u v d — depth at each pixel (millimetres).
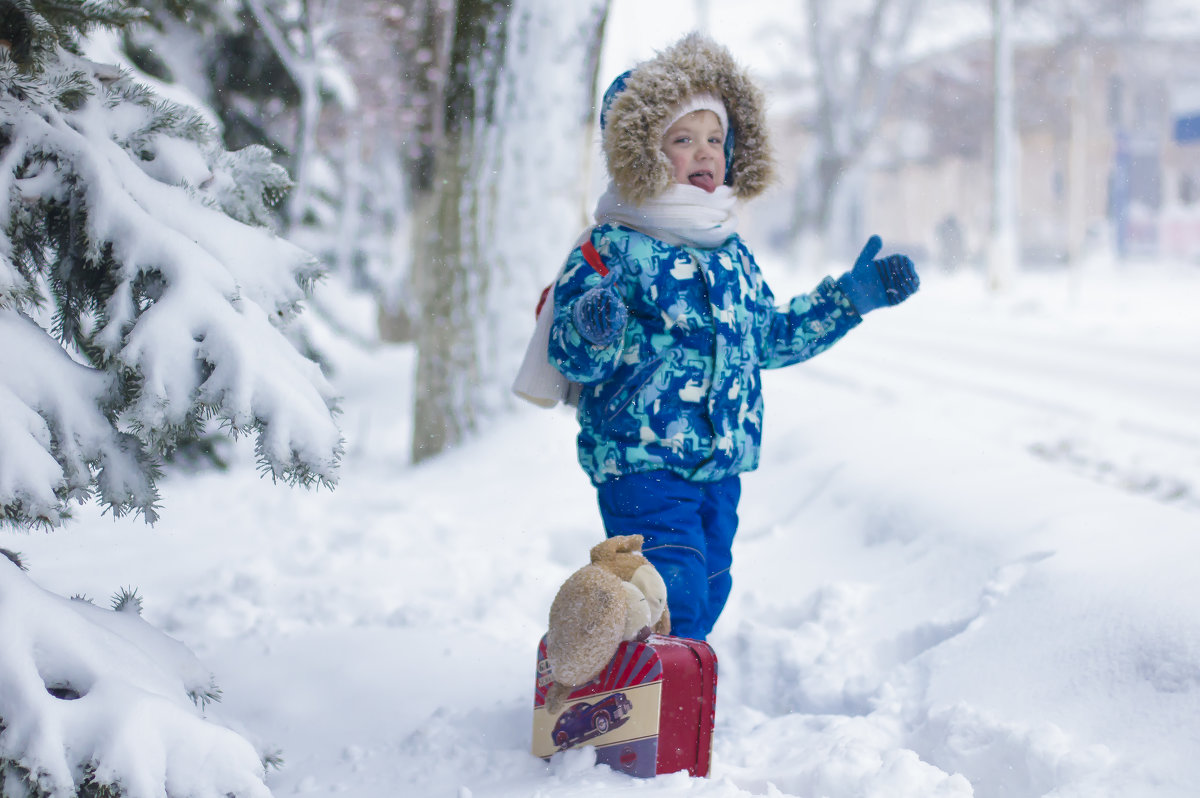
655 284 2779
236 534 5207
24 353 2105
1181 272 30234
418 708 2859
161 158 2469
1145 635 2451
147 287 2268
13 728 1722
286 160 13516
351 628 3518
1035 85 38375
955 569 3420
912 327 18938
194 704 2025
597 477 2852
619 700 2377
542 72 7285
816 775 2316
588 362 2660
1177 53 37250
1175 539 3018
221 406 2123
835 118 37844
